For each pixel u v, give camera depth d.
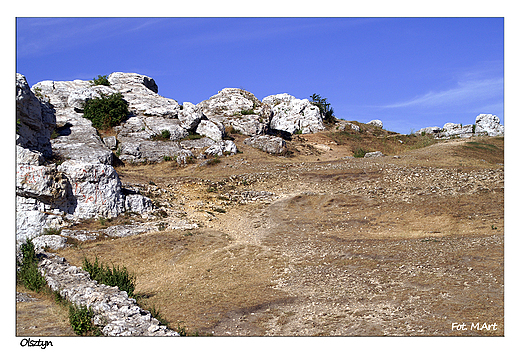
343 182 39.50
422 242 24.17
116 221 30.23
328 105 88.62
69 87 62.50
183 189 39.88
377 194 35.66
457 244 22.78
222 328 15.15
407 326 14.10
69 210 29.20
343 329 14.38
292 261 23.59
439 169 39.44
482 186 33.94
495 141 59.28
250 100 73.69
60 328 13.32
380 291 17.86
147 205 33.19
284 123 79.00
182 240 27.56
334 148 65.69
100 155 45.03
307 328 14.75
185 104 60.97
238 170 46.25
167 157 50.44
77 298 15.50
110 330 13.03
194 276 22.08
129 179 39.66
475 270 18.69
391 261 21.62
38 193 27.30
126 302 15.31
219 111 70.00
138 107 61.16
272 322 15.65
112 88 65.88
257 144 56.72
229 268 22.97
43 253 22.20
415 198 33.62
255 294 18.80
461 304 15.42
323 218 32.03
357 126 82.06
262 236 29.16
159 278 22.30
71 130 51.50
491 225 26.17
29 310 14.95
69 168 29.88
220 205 36.47
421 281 18.34
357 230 29.00
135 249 25.92
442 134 75.00
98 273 19.14
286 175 42.75
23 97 35.53
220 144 52.66
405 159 45.72
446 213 29.64
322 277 20.59
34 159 28.59
